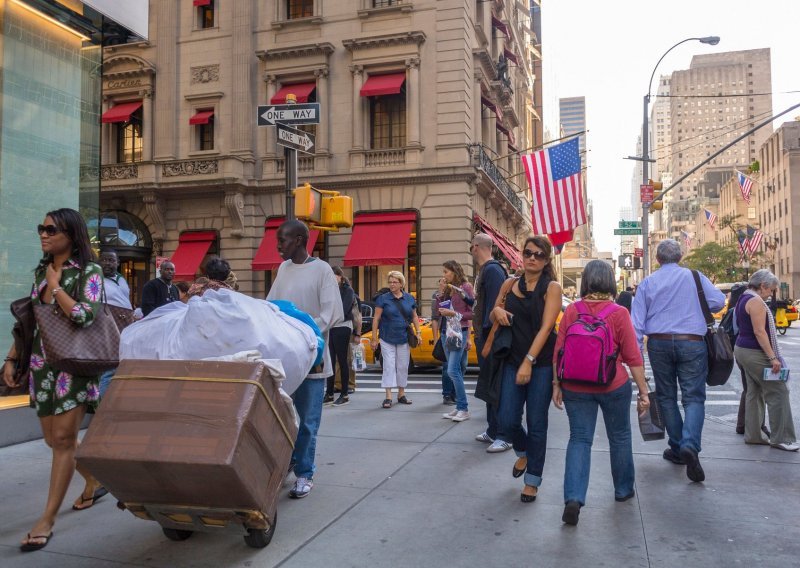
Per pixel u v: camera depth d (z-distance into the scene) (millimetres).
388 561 3361
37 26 7078
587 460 3977
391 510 4145
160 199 23156
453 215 20734
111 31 7785
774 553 3449
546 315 4238
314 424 4488
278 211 22484
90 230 7711
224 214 22703
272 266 21344
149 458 2793
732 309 6820
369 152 21500
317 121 8125
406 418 7465
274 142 22609
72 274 3727
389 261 20094
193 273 22125
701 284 5176
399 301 8430
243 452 2863
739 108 172250
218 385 2975
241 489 2881
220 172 22328
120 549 3535
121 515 4109
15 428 6117
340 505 4242
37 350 3803
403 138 21812
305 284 4504
